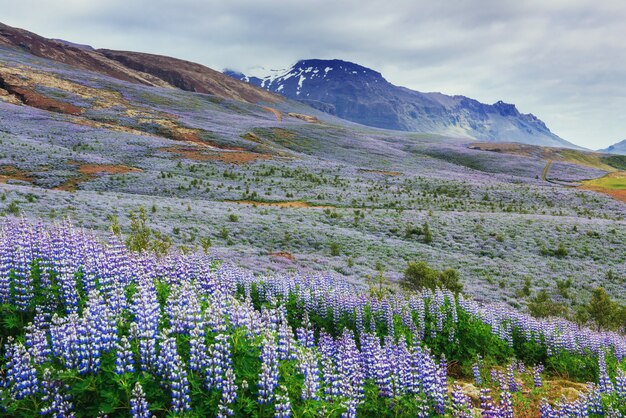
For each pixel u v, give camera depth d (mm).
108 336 7160
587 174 121062
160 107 135875
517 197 75562
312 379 6895
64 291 9477
